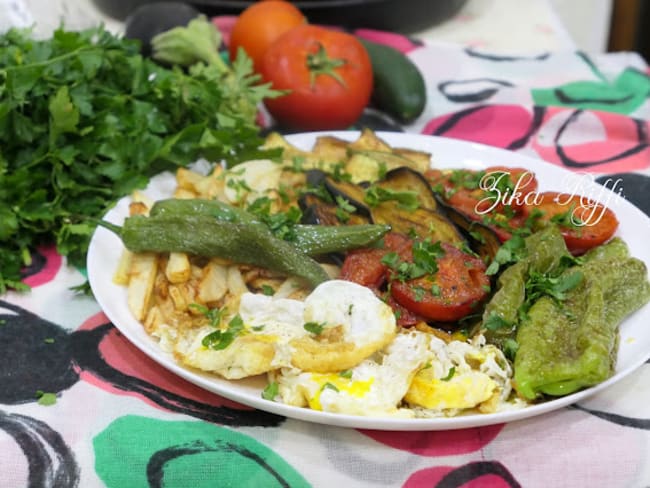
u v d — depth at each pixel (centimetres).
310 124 91
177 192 76
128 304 69
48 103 77
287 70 89
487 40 112
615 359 63
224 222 69
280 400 61
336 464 60
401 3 109
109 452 60
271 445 61
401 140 84
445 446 61
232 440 61
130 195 76
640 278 67
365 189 75
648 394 64
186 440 61
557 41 112
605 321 63
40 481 60
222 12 111
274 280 70
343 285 64
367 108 97
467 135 92
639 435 61
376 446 61
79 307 71
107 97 80
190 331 66
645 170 84
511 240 69
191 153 80
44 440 61
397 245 70
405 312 67
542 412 60
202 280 69
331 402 60
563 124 91
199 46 92
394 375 61
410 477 60
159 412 63
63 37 81
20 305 71
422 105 93
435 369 61
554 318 64
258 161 78
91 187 78
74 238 75
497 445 61
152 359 66
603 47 150
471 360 63
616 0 144
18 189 75
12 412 63
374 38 107
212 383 61
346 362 61
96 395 64
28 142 77
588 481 59
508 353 63
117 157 78
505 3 121
